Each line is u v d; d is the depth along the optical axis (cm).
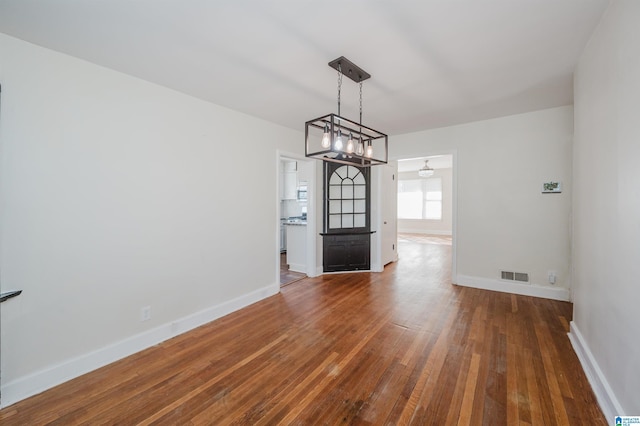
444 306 321
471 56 209
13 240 177
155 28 171
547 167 342
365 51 201
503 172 368
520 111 343
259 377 194
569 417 154
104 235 218
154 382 191
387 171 537
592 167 190
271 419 156
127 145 231
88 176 209
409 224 1112
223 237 310
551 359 210
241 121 330
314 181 452
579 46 198
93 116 212
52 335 191
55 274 193
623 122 143
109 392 181
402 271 491
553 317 287
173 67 221
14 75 177
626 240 139
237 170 326
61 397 177
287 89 265
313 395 175
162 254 255
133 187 235
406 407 163
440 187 1048
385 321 282
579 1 153
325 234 466
